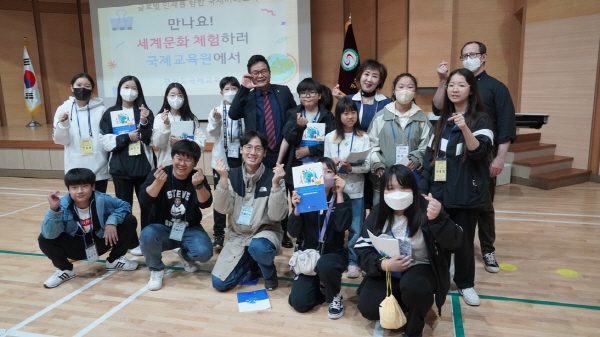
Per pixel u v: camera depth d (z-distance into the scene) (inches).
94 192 108.1
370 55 259.6
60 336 82.8
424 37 241.0
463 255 92.0
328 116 119.0
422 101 251.8
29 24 348.2
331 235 92.4
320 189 88.5
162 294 100.9
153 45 256.8
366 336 81.7
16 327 86.3
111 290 103.2
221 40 247.8
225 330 84.5
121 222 110.4
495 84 104.4
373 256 81.6
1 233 147.5
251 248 99.7
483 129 86.7
